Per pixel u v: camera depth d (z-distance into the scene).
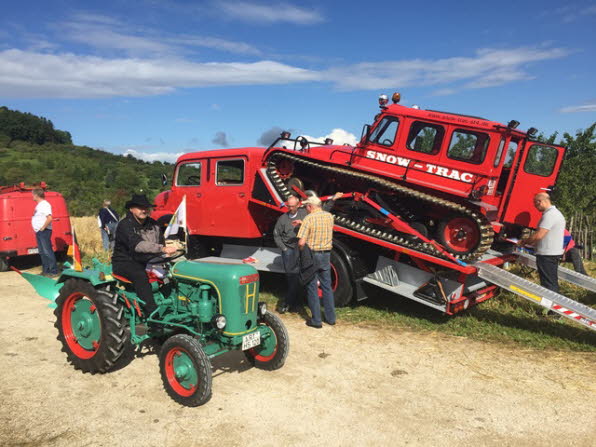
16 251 9.91
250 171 7.77
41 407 3.88
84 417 3.72
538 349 5.29
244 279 4.08
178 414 3.78
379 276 6.66
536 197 6.25
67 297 4.68
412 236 6.67
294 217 6.73
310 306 6.04
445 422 3.69
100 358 4.36
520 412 3.86
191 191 8.74
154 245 4.27
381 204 7.00
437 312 6.71
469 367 4.79
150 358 5.00
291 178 7.84
